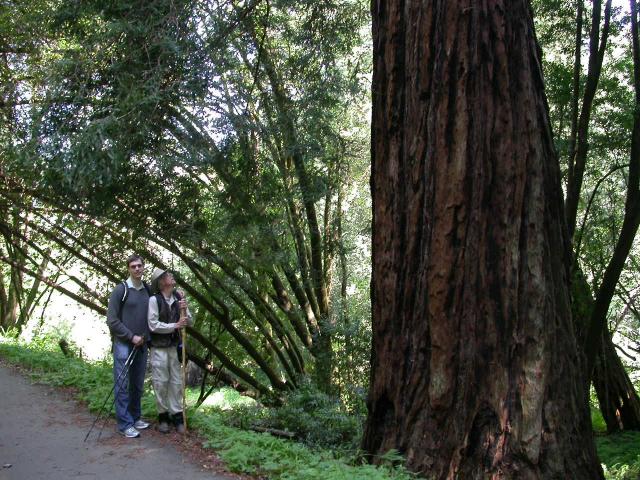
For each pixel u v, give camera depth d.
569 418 6.36
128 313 7.38
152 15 10.40
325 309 18.78
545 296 6.43
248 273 14.52
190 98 10.89
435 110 6.77
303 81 12.98
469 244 6.50
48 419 7.95
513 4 6.79
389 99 7.32
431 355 6.61
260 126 12.24
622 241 12.35
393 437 6.88
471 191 6.54
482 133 6.56
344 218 21.34
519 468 6.12
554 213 6.81
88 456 6.49
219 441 6.96
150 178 11.89
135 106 10.06
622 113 14.09
